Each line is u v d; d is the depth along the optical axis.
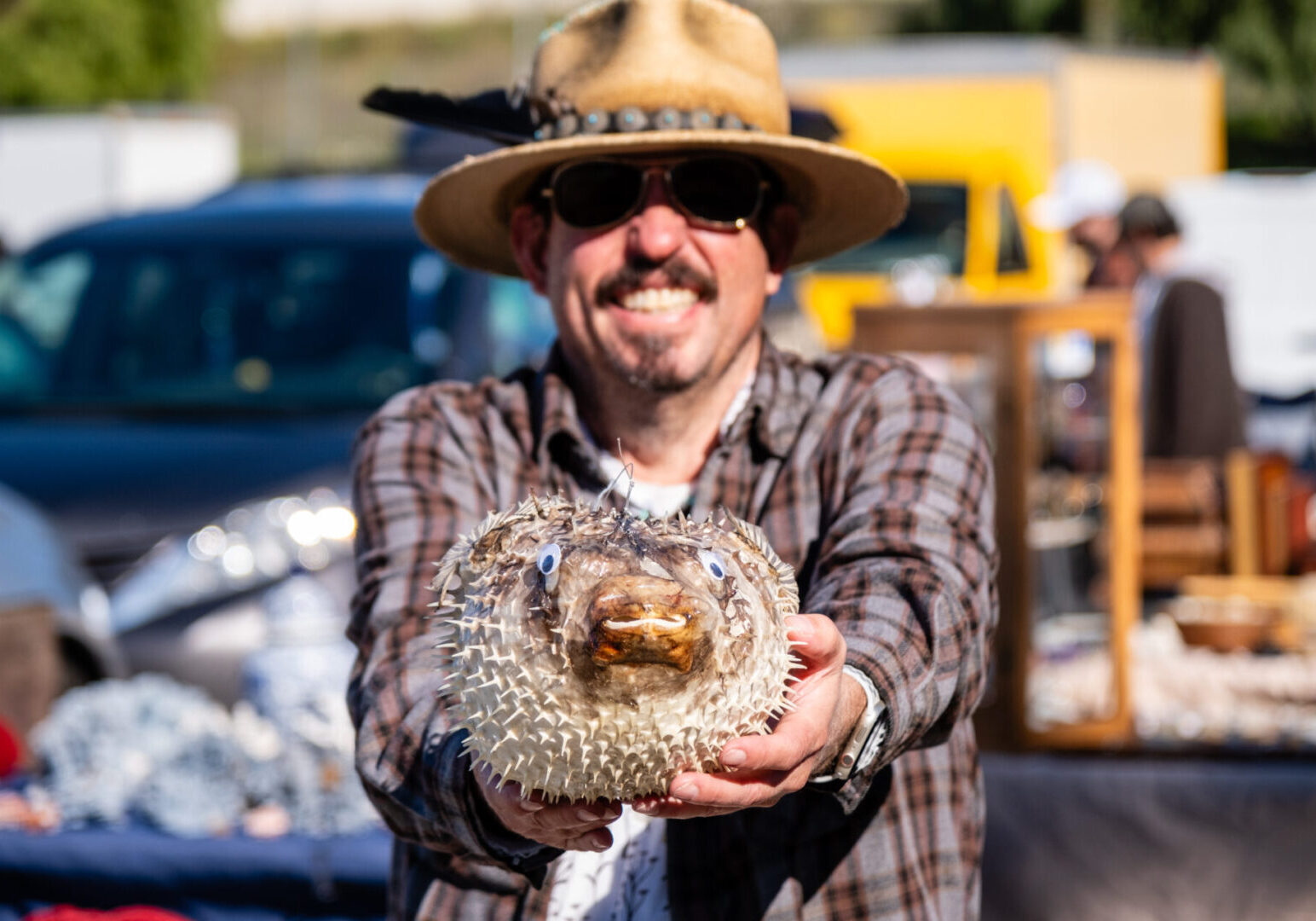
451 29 41.09
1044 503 3.41
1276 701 3.36
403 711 1.68
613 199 1.89
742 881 1.73
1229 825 3.04
